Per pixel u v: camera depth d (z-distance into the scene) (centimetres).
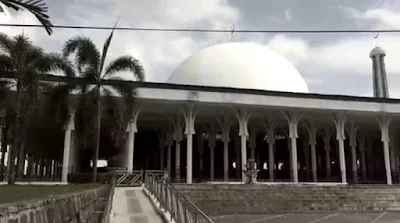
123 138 4525
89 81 3138
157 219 1574
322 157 6869
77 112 3139
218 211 3130
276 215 3012
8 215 326
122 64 3200
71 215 612
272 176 5056
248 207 3188
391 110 4803
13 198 532
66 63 3033
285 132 6006
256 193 3325
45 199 466
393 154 6103
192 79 6334
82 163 6412
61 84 3083
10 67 2703
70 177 3694
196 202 3145
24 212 366
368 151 6712
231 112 4938
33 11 601
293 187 3456
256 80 6225
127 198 2331
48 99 3041
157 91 4203
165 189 1762
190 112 4438
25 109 2697
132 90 3241
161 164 6022
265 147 6688
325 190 3497
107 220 1184
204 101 4312
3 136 3272
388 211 3378
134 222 1501
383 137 4972
